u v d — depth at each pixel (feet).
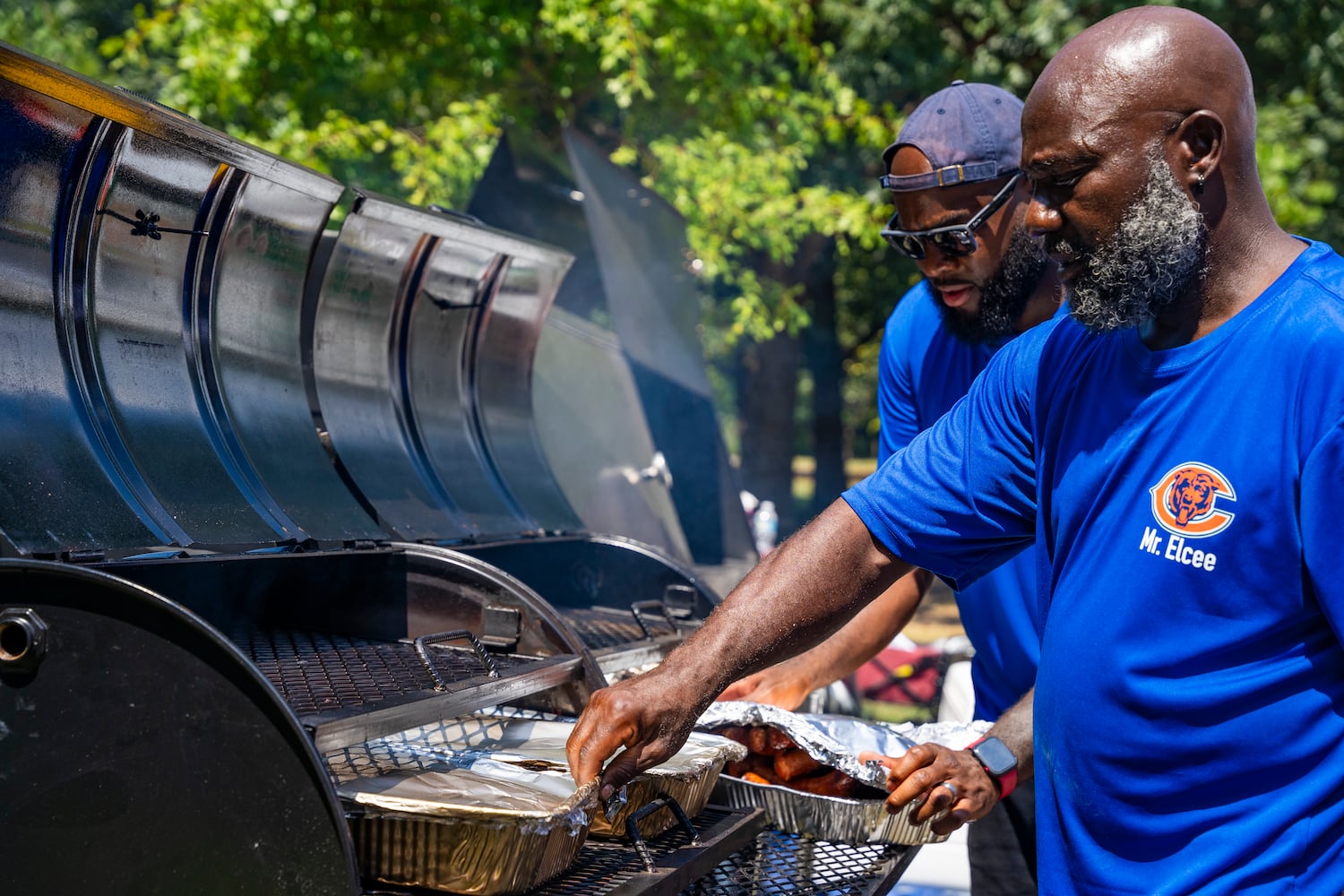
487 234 7.49
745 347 33.12
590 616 7.66
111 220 5.19
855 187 25.99
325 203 6.28
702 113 18.76
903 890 7.56
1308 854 3.83
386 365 7.47
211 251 5.79
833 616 4.81
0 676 3.90
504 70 17.84
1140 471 4.02
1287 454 3.68
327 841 3.68
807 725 5.74
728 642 4.57
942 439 4.93
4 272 4.74
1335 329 3.64
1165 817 4.03
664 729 4.39
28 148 4.67
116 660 3.83
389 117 19.47
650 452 11.62
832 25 27.20
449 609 5.95
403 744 5.28
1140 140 3.78
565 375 10.84
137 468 5.08
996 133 6.37
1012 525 4.84
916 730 6.42
